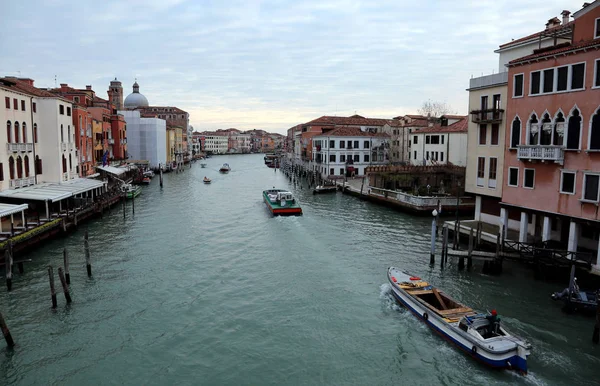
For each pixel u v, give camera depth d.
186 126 146.50
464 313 16.92
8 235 26.09
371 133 75.00
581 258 20.62
